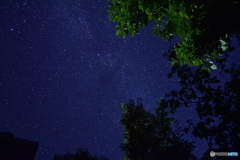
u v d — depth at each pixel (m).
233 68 4.03
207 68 3.67
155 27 3.64
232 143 3.91
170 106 4.68
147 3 2.85
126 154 9.81
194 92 4.43
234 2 3.00
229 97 4.07
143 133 9.84
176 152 8.27
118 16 3.50
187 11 2.41
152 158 8.92
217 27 3.22
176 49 3.91
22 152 7.79
